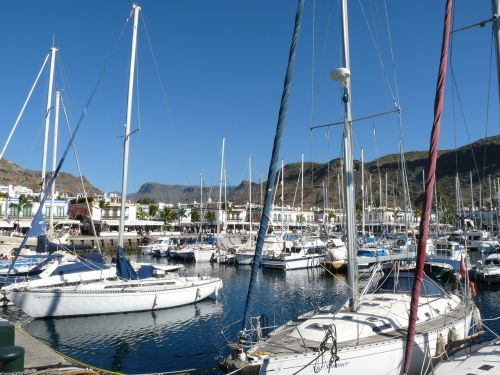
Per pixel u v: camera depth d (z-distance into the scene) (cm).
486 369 821
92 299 1961
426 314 1148
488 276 2912
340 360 897
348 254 1128
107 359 1464
